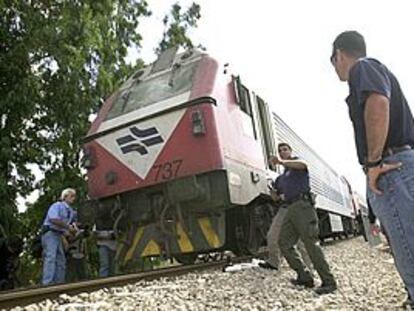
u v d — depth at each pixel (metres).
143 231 8.48
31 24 14.06
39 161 15.01
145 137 8.38
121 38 18.28
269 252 7.64
